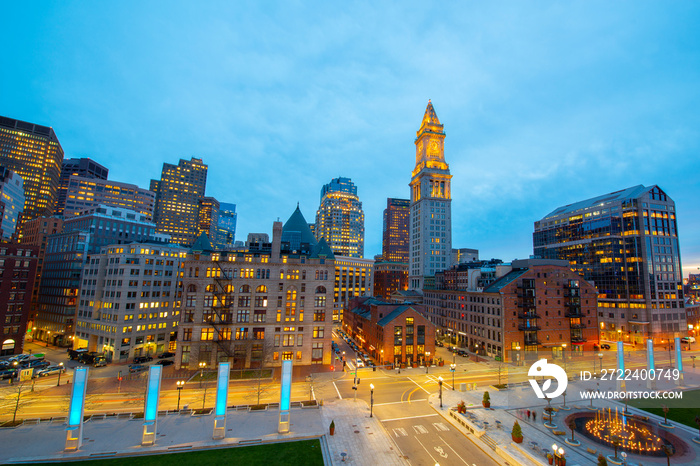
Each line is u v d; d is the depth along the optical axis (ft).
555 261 288.51
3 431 131.75
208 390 185.26
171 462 110.01
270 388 190.39
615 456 111.96
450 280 415.03
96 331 261.03
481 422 142.41
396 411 158.20
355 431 135.95
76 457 112.27
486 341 286.05
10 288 254.06
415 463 112.68
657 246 359.87
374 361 260.21
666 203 372.17
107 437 127.34
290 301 247.50
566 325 277.64
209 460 111.65
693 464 109.81
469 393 182.91
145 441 121.29
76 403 118.83
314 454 116.88
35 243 392.06
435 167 542.16
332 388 191.93
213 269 239.91
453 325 345.31
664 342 339.36
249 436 129.80
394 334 246.27
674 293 358.02
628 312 358.43
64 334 298.35
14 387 184.44
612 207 386.73
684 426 139.23
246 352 232.53
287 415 134.31
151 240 363.15
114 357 244.01
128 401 165.99
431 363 249.75
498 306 270.87
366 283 632.38
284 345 243.60
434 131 556.92
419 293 448.65
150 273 270.05
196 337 231.30
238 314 239.30
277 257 249.34
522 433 131.85
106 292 262.47
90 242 334.24
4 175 431.43
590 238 409.69
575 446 120.57
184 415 150.20
